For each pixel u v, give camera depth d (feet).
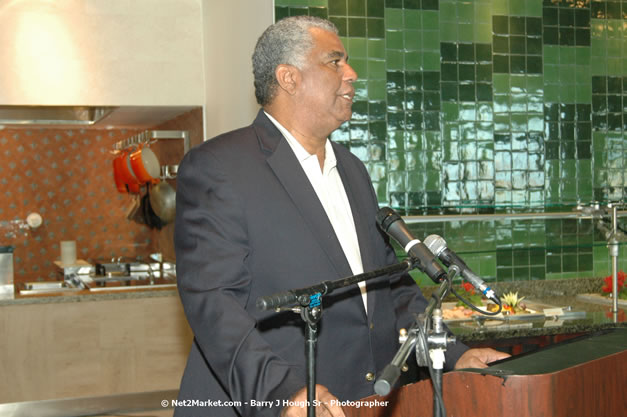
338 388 5.10
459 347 5.39
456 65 11.84
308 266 5.07
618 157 12.40
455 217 10.28
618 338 5.42
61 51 14.16
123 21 14.53
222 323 4.42
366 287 5.44
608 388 4.66
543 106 12.14
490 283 11.84
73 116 16.88
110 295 13.94
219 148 5.15
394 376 3.26
